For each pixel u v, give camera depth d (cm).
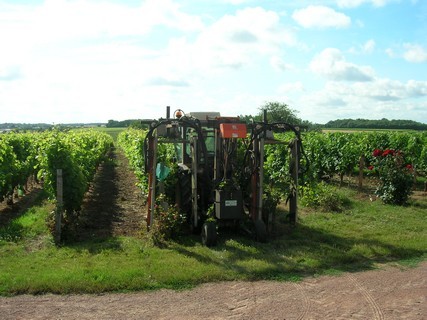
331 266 738
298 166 970
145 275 658
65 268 688
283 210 1178
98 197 1422
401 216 1099
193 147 884
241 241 868
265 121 920
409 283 658
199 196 948
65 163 967
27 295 595
